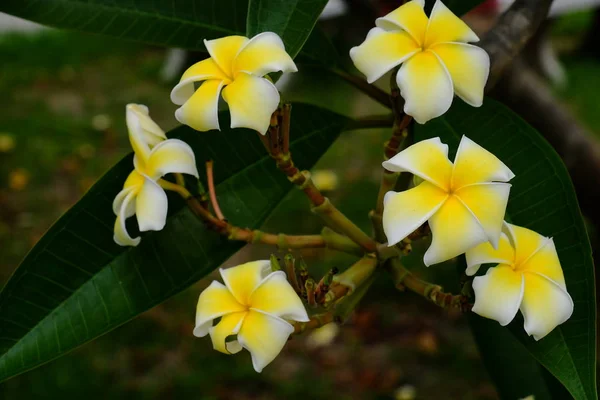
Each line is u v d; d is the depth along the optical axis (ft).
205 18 3.96
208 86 3.37
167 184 3.66
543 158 3.69
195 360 10.16
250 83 3.34
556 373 3.51
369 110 16.16
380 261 3.61
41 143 15.23
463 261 3.69
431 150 3.34
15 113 16.60
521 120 3.74
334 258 11.30
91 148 15.19
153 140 3.62
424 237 3.46
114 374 9.87
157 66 19.60
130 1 3.97
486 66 3.34
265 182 3.91
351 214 12.53
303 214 12.66
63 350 3.75
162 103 17.39
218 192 3.89
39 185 13.92
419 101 3.32
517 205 3.67
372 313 11.01
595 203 5.01
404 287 3.61
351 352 10.46
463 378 9.80
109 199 3.78
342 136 15.93
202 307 3.42
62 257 3.78
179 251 3.82
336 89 14.96
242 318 3.38
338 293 3.55
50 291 3.77
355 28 5.29
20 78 18.69
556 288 3.39
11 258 11.84
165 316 10.93
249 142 3.91
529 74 4.86
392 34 3.36
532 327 3.37
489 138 3.76
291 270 3.43
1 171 14.23
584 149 4.82
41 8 3.95
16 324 3.74
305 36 3.46
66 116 16.52
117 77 18.99
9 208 13.24
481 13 9.29
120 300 3.79
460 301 3.55
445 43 3.35
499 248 3.39
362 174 14.23
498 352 4.00
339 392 9.74
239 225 3.87
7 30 22.17
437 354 10.24
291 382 9.89
